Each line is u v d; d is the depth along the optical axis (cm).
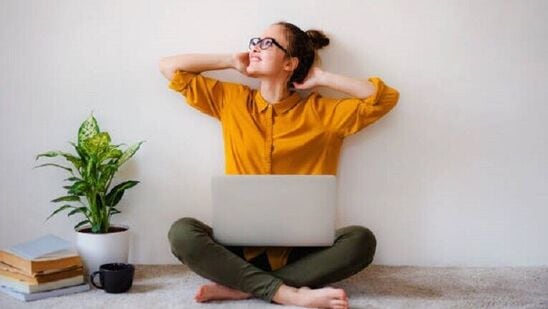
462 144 217
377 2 214
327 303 160
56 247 180
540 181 217
